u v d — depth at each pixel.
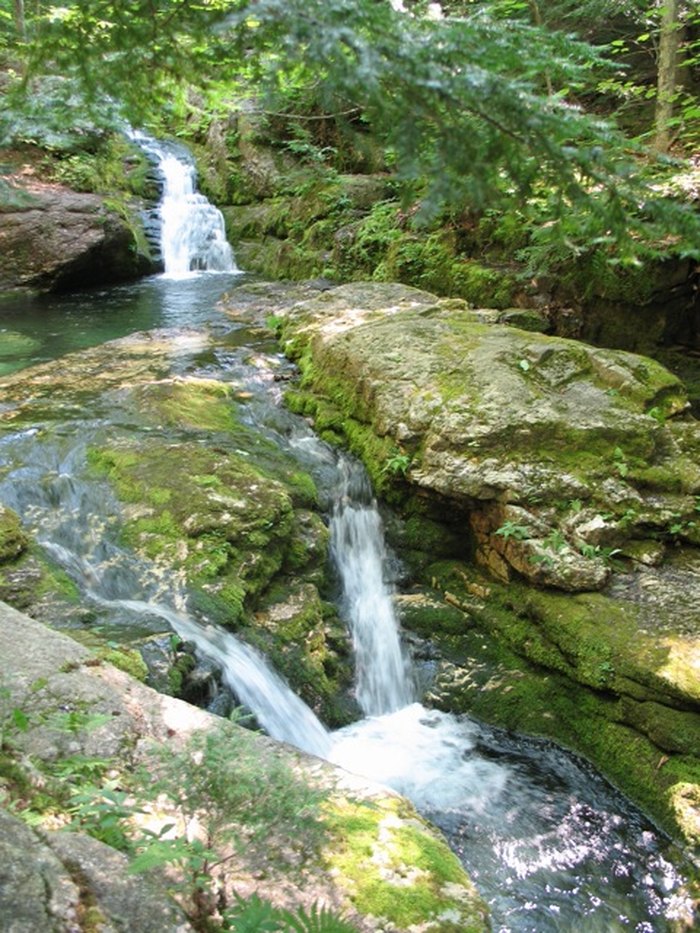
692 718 4.15
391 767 4.43
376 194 12.45
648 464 5.52
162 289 12.14
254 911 1.96
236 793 2.53
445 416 5.76
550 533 5.11
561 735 4.62
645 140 10.23
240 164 14.96
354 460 6.41
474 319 7.82
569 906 3.60
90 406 6.66
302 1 1.66
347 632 5.29
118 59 2.57
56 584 4.39
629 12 10.86
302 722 4.48
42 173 13.21
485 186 1.85
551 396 5.95
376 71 1.64
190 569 4.75
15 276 11.68
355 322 8.11
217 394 7.13
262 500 5.29
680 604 4.71
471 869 3.79
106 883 2.03
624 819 4.10
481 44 1.80
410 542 5.88
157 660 3.92
